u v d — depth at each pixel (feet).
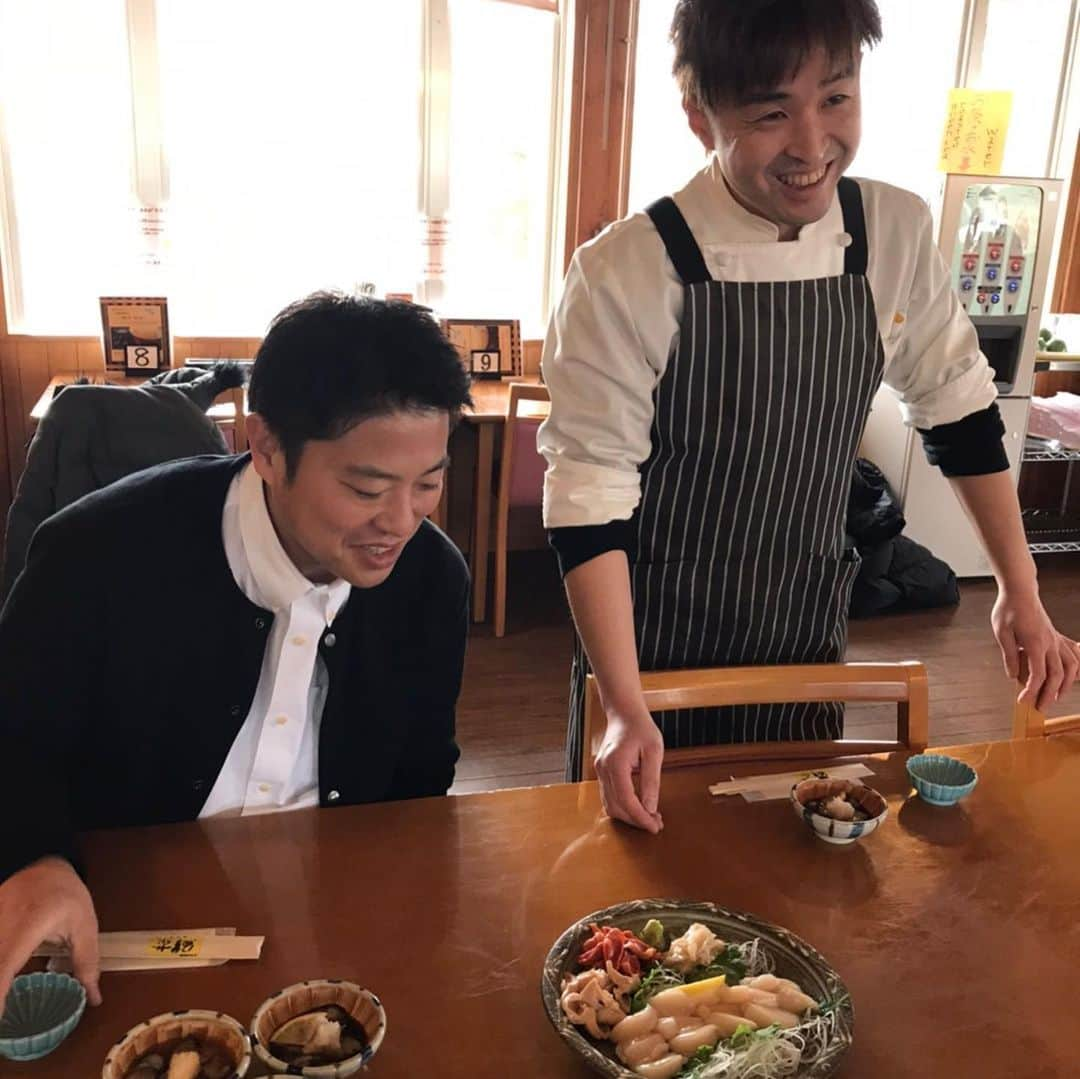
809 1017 2.58
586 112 12.95
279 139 12.45
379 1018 2.45
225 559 3.41
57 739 3.37
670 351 4.25
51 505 7.81
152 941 2.80
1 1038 2.39
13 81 11.47
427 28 12.48
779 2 3.29
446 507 13.44
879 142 14.71
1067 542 14.85
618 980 2.65
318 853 3.26
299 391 2.75
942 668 10.96
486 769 8.62
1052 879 3.32
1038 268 13.08
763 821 3.59
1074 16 14.93
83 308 12.30
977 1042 2.63
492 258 13.78
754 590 4.61
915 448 13.37
